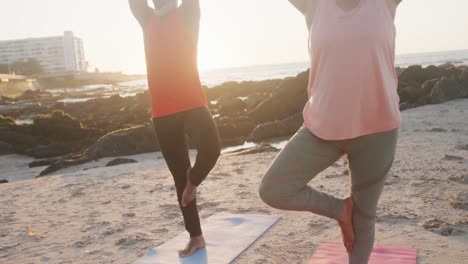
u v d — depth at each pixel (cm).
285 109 2048
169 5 347
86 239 461
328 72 245
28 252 439
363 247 276
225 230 438
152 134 1473
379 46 239
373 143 253
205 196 588
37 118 2166
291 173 255
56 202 645
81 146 1859
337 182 602
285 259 366
